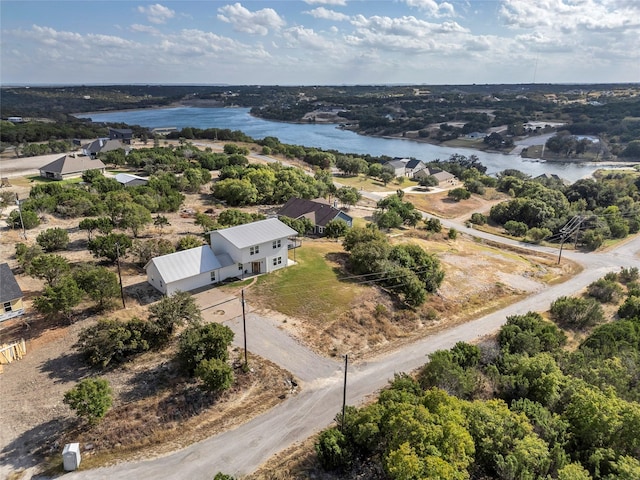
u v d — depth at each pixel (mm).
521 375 32531
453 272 59562
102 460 25406
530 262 68312
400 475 20578
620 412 26422
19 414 27953
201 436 27625
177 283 44219
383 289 49719
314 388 32875
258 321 40906
